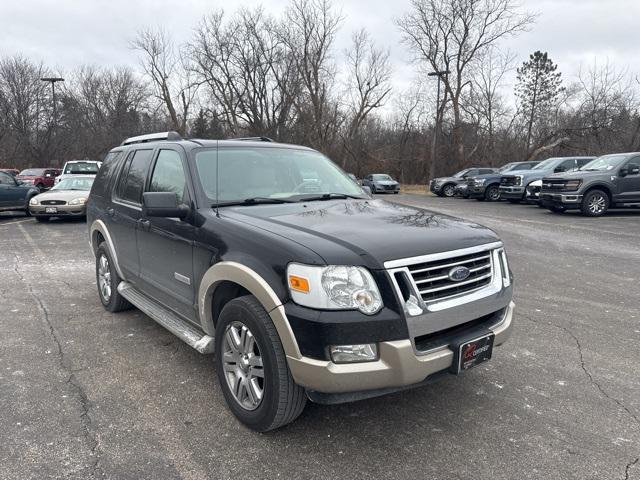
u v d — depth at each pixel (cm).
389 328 252
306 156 459
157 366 391
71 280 680
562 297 596
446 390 353
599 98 3756
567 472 260
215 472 259
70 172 2048
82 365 392
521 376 376
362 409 326
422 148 4397
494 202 2250
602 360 407
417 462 268
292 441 288
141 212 422
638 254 869
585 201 1456
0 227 1298
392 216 334
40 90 4584
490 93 4097
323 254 256
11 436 290
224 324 307
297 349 257
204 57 4762
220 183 371
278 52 4594
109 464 265
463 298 282
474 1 3916
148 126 5250
